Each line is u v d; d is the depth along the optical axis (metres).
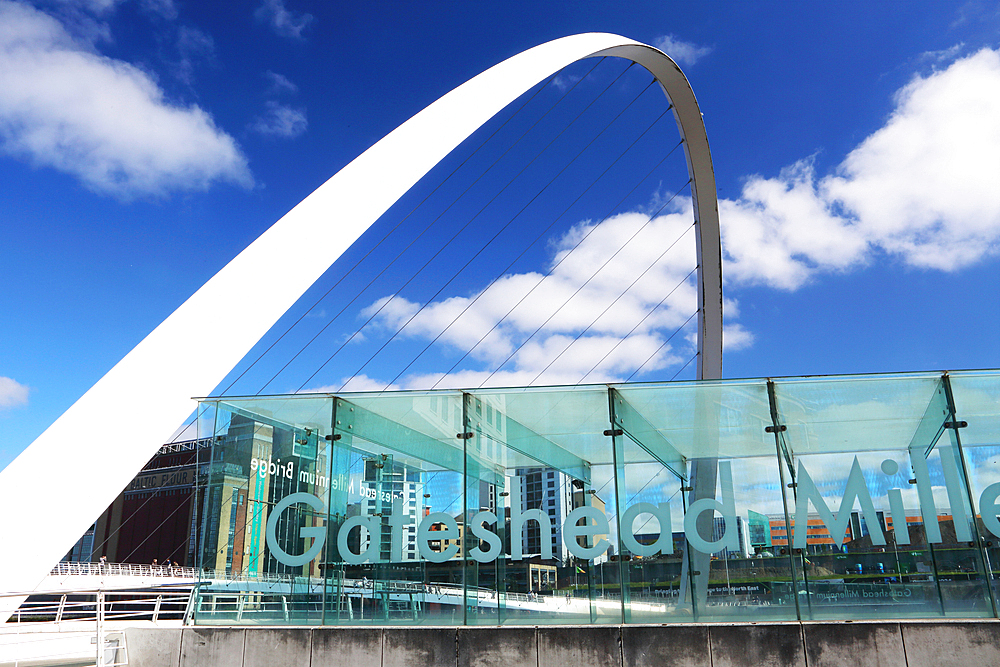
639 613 9.62
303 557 10.44
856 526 9.59
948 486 9.60
